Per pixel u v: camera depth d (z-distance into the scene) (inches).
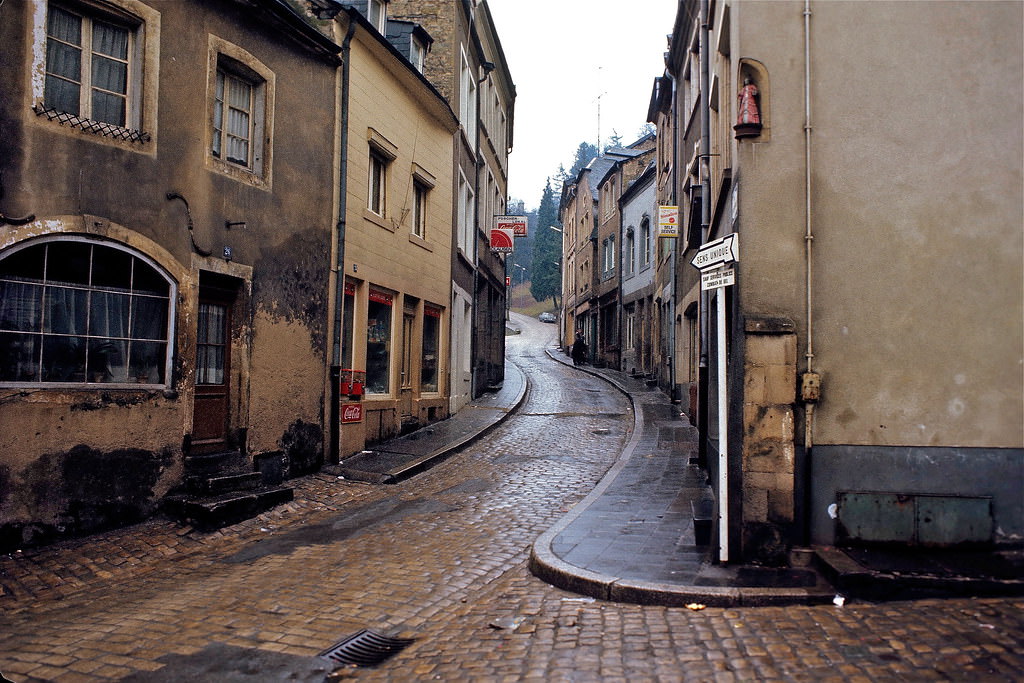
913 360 247.3
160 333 355.3
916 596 217.6
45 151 305.0
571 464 492.1
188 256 364.8
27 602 252.7
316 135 458.9
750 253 250.4
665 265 900.0
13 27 294.2
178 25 360.5
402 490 424.5
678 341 772.6
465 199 805.9
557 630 207.5
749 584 227.5
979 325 246.8
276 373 424.5
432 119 649.0
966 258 248.2
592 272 1539.1
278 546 316.2
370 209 536.1
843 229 250.4
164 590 262.1
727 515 248.7
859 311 249.0
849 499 245.8
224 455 387.9
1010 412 245.0
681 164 711.1
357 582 265.9
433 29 729.6
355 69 501.4
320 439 458.9
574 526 307.4
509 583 257.6
